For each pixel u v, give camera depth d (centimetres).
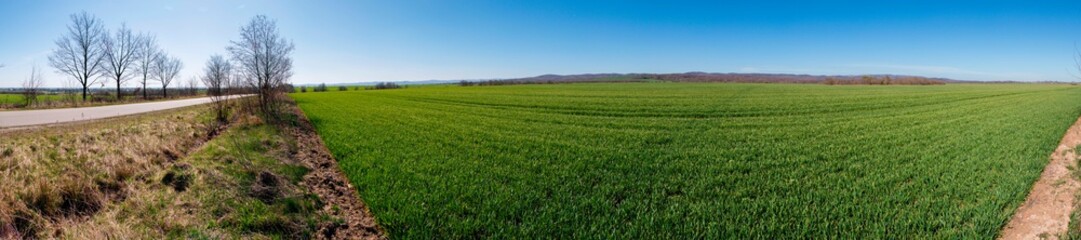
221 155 972
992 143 1198
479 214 673
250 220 571
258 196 657
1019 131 1400
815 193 766
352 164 1029
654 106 2817
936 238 565
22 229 516
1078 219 584
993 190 745
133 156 848
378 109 2800
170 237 511
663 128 1706
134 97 4888
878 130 1557
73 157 873
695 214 673
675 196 765
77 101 3338
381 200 735
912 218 632
